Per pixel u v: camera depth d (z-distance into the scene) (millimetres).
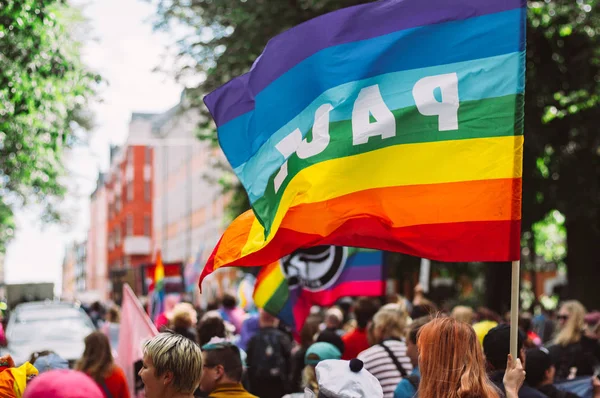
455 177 5051
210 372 5906
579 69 20719
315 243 5430
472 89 5082
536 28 19688
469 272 31047
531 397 5531
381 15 5387
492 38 5062
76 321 19609
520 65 4984
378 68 5348
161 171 87375
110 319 16812
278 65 5750
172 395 4578
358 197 5285
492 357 5395
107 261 109500
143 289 18125
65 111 13352
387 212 5203
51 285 50688
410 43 5273
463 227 5016
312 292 10039
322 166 5414
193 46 21344
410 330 6051
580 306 9125
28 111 11469
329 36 5488
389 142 5250
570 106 21078
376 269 10266
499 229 4930
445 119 5113
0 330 9820
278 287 9953
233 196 31500
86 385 3010
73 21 13523
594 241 25219
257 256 5555
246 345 10898
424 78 5207
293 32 5676
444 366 3867
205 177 32906
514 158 4945
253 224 5707
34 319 19562
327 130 5441
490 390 3836
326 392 4805
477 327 7023
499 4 5066
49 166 15586
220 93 5973
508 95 4988
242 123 5977
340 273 10094
